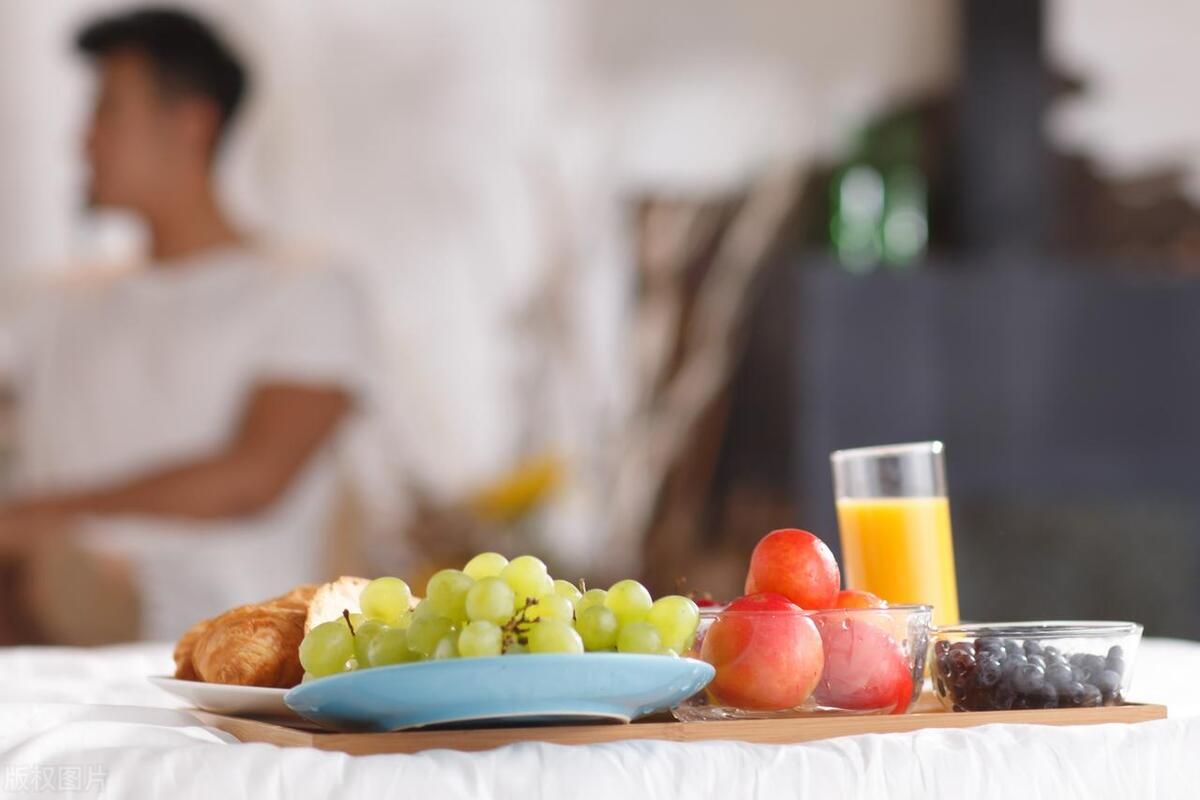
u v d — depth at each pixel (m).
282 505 3.36
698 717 0.81
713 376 3.69
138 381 3.38
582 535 3.67
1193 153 3.87
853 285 3.56
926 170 3.80
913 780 0.70
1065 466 3.66
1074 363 3.68
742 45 3.82
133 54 3.54
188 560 3.26
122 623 3.22
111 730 0.72
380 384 3.63
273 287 3.46
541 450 3.70
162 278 3.47
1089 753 0.73
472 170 3.75
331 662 0.75
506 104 3.78
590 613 0.74
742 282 3.73
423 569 3.58
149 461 3.35
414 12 3.76
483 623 0.70
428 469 3.64
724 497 3.65
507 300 3.74
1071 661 0.83
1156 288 3.74
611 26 3.80
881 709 0.80
